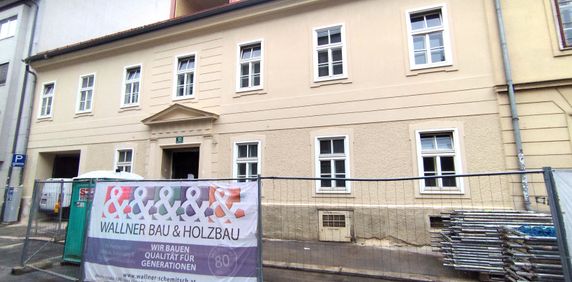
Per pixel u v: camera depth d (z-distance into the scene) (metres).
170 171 12.43
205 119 11.30
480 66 8.45
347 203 9.02
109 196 5.21
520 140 7.69
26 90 15.42
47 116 14.69
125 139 12.74
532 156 7.62
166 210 4.74
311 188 9.48
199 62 12.05
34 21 16.44
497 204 7.73
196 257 4.43
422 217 8.24
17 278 5.88
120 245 4.94
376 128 9.16
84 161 13.37
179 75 12.53
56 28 16.78
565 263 3.28
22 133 14.99
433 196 8.29
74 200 6.93
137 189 5.02
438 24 9.23
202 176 11.02
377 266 6.29
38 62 15.27
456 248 5.60
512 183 7.69
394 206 8.55
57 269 6.29
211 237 4.40
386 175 8.83
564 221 3.37
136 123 12.67
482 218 5.97
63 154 14.72
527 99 7.90
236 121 10.97
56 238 6.98
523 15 8.28
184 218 4.61
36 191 7.02
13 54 15.88
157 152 12.02
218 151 11.04
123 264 4.85
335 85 9.84
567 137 7.46
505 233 5.03
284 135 10.19
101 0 17.28
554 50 7.89
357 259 6.86
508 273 5.04
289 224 9.46
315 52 10.29
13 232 11.37
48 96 15.12
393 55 9.34
